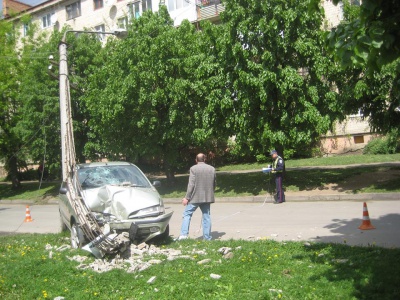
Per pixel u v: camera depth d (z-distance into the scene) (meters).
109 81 19.88
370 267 6.15
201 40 17.95
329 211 12.41
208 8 30.52
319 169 20.16
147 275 6.76
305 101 15.70
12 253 9.16
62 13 39.78
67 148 11.80
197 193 9.41
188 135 19.59
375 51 4.58
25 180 38.31
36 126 24.20
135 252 8.09
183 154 28.80
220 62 16.92
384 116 14.54
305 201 15.20
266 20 15.97
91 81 21.94
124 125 20.17
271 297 5.39
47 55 24.59
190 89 18.64
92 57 25.08
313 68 15.77
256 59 16.62
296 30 15.70
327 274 6.11
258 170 24.17
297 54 16.20
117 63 19.92
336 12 24.03
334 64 15.38
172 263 7.27
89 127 24.33
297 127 16.12
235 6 16.39
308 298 5.29
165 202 19.00
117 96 19.00
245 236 9.94
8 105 27.69
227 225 11.67
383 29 4.52
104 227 8.25
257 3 15.98
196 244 8.81
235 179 20.12
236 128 16.98
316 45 15.82
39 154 24.66
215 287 5.92
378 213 11.38
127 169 10.60
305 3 15.41
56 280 6.76
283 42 15.75
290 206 14.23
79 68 24.95
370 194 14.22
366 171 17.98
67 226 10.52
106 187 9.15
